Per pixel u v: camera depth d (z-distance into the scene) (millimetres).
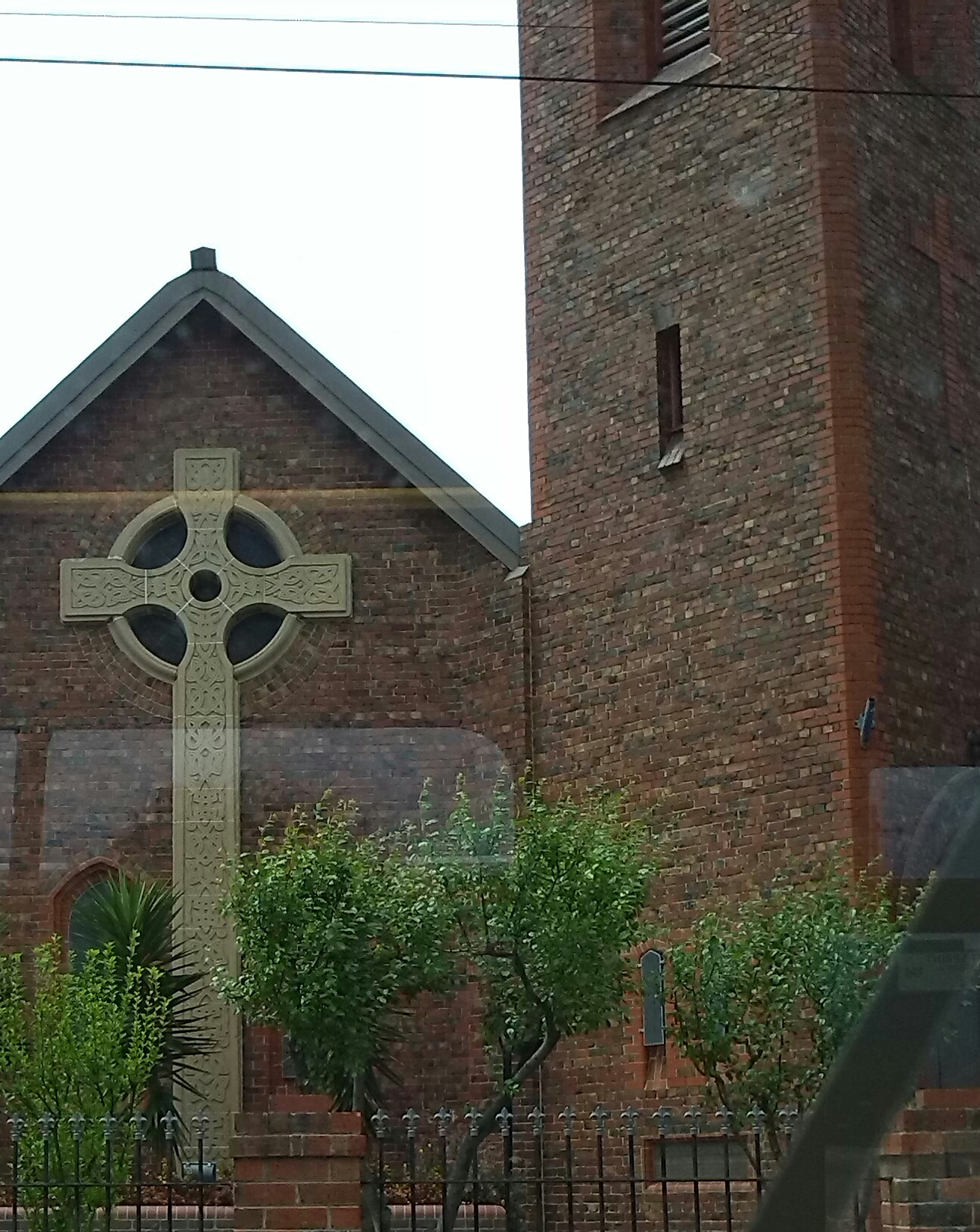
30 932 21547
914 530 20641
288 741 22625
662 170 22422
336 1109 15570
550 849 16234
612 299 22578
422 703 22906
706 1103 17984
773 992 16109
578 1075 20172
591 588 22047
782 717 19969
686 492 21406
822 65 21266
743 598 20625
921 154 22141
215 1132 19234
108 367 23703
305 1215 12289
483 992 16375
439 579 23234
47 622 23031
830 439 20281
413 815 22094
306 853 16234
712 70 22156
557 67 23656
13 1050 16875
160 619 23172
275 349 23703
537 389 23047
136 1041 17109
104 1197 14297
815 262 20844
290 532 23391
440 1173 14414
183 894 21625
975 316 22281
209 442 23625
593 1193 19344
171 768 22344
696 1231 12891
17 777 22438
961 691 20609
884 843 17500
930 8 22781
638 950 20031
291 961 15875
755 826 19938
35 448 23406
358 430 23500
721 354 21484
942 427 21406
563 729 21953
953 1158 10648
